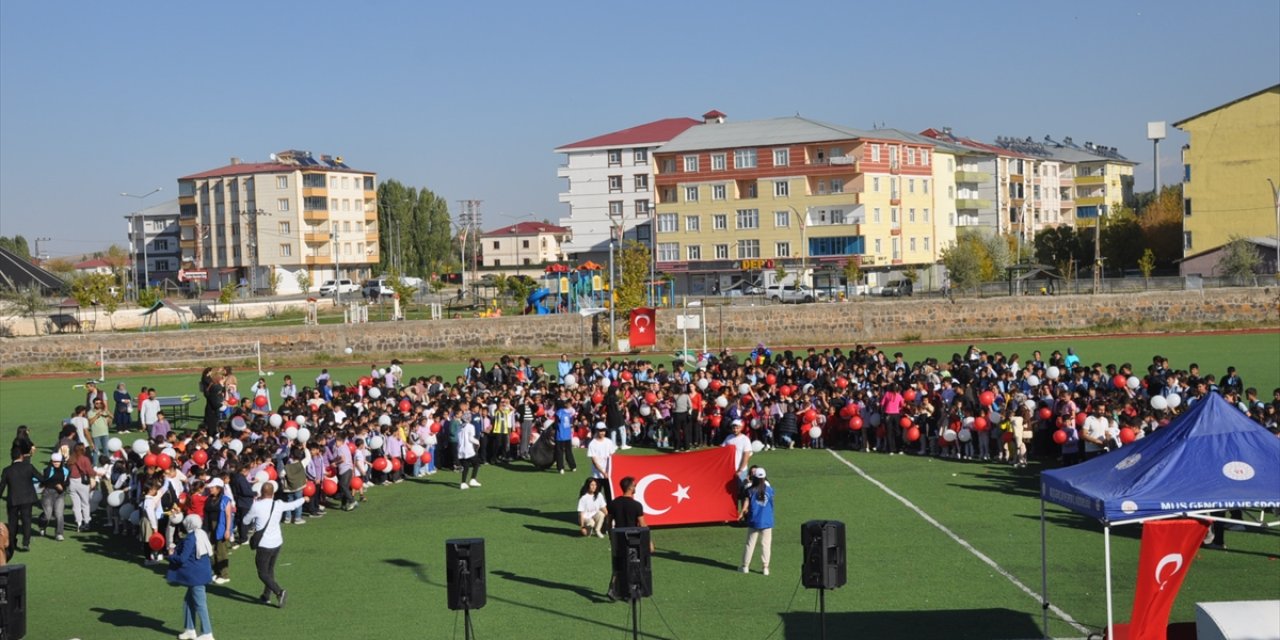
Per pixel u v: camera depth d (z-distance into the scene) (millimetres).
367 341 70000
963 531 24047
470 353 70625
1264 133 103125
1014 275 106562
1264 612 12875
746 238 124188
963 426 32312
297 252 153500
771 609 19016
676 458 25484
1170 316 71938
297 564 23156
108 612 20125
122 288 115312
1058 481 17344
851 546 23078
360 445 30328
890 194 123938
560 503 28516
